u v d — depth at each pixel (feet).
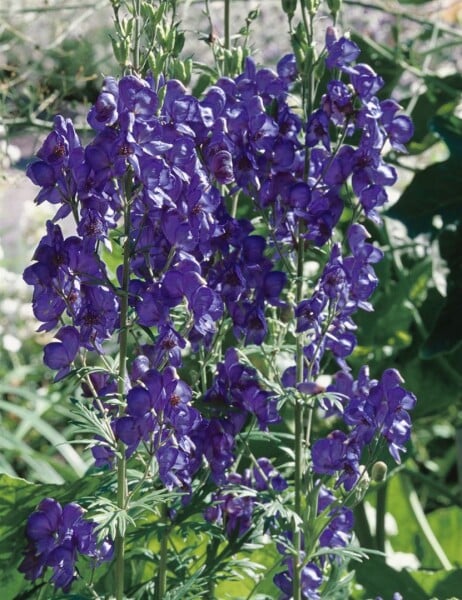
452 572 6.70
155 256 4.67
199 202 4.55
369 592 6.86
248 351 5.02
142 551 5.17
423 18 8.98
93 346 4.59
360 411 4.80
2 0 8.91
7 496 5.48
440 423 10.35
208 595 5.42
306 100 5.00
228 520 5.15
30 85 8.16
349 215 8.09
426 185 7.51
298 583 4.86
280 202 4.92
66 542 4.63
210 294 4.48
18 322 12.80
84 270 4.49
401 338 8.22
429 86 8.89
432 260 8.45
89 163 4.36
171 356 4.53
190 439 4.80
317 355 4.94
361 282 4.88
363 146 4.89
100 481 5.42
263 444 6.51
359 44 8.71
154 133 4.39
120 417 4.44
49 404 10.44
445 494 7.96
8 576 5.64
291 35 5.00
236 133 4.89
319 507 5.06
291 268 4.99
